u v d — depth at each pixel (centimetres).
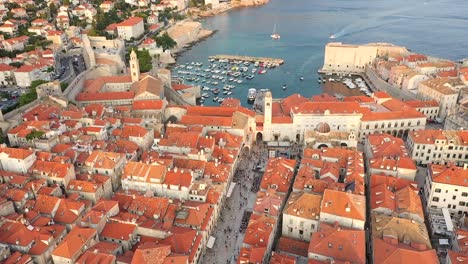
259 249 13250
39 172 16525
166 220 14838
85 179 16825
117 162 17738
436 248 14712
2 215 14412
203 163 17950
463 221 15538
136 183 16725
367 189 18162
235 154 19912
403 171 17762
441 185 16262
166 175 16738
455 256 12875
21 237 13375
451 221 15625
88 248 13438
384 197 15675
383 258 12662
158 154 18912
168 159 17875
